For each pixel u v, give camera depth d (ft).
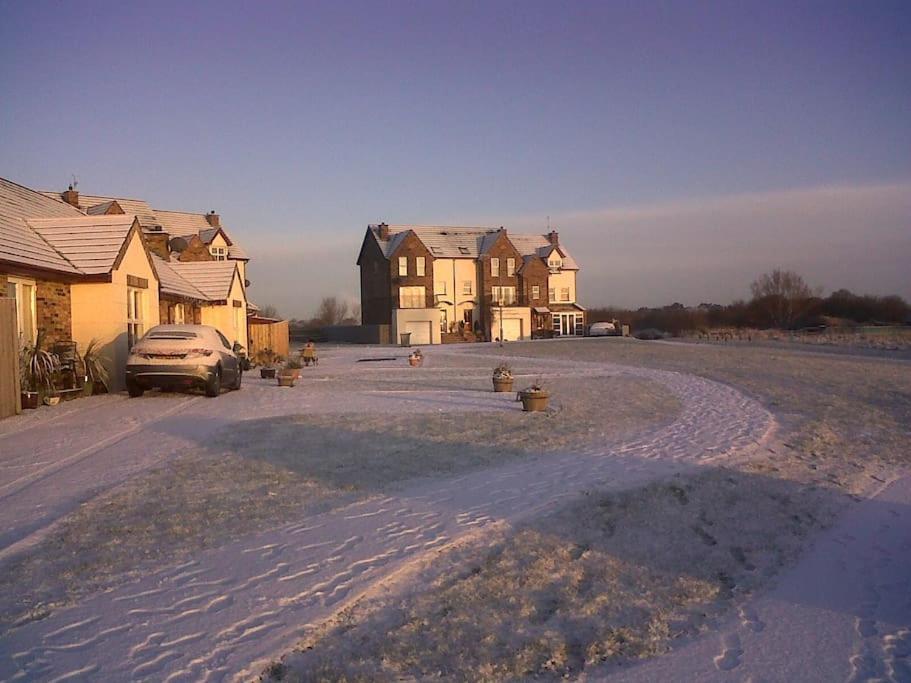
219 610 17.33
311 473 31.50
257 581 19.12
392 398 60.49
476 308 250.37
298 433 41.68
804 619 17.80
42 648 15.38
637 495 28.53
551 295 259.39
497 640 16.29
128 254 66.80
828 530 25.14
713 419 49.19
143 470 31.78
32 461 33.50
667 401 59.26
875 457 37.45
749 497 29.01
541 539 23.17
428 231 255.50
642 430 44.24
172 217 184.55
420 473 31.83
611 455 36.37
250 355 119.24
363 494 28.09
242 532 23.17
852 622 17.66
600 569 20.80
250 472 31.50
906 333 190.60
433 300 240.32
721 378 80.43
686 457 36.17
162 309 86.07
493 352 150.92
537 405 51.75
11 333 48.01
